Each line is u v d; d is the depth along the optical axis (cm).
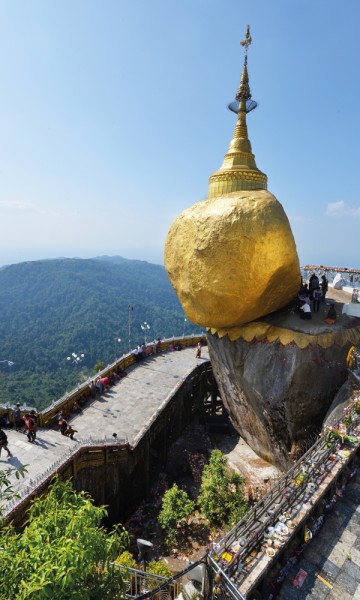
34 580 488
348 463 915
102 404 2336
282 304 1672
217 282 1481
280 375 1476
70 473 1572
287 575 672
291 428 1500
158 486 2258
